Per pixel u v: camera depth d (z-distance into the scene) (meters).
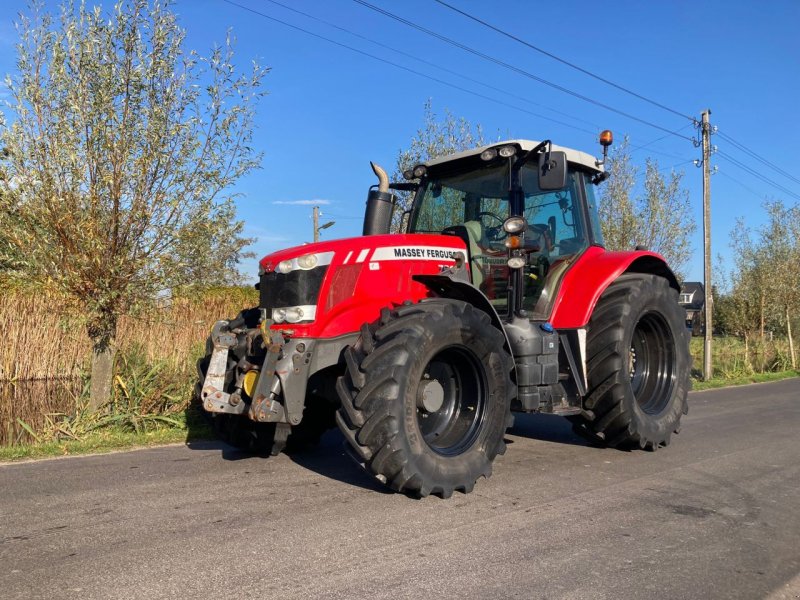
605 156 6.54
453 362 4.75
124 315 6.93
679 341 6.52
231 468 5.16
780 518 4.11
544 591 2.98
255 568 3.15
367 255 4.88
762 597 3.00
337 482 4.74
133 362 7.23
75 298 6.29
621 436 5.86
